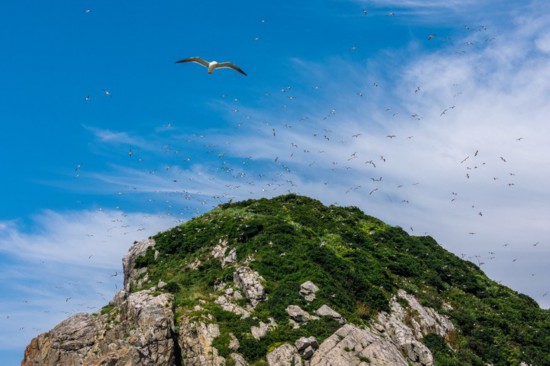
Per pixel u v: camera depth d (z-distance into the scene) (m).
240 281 71.00
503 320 79.12
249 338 61.91
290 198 102.06
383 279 77.56
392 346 61.97
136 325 65.69
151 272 80.94
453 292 84.62
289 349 60.09
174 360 61.94
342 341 60.47
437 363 68.06
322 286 70.62
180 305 67.06
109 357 62.28
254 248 77.62
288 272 73.38
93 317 71.44
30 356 70.44
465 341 73.62
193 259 80.38
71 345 68.12
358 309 70.50
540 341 77.75
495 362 72.38
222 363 59.47
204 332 62.28
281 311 65.88
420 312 74.50
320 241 82.25
